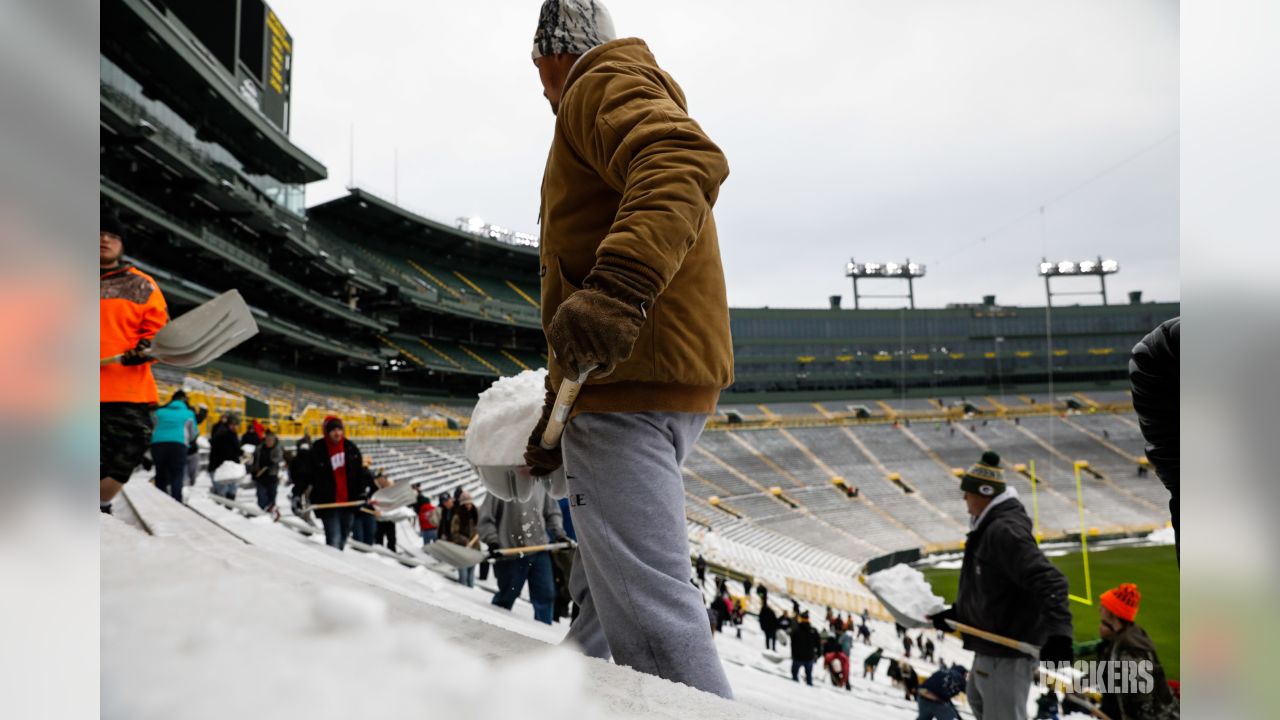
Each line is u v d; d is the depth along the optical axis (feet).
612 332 3.59
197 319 10.23
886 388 200.34
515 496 7.41
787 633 57.41
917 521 134.92
